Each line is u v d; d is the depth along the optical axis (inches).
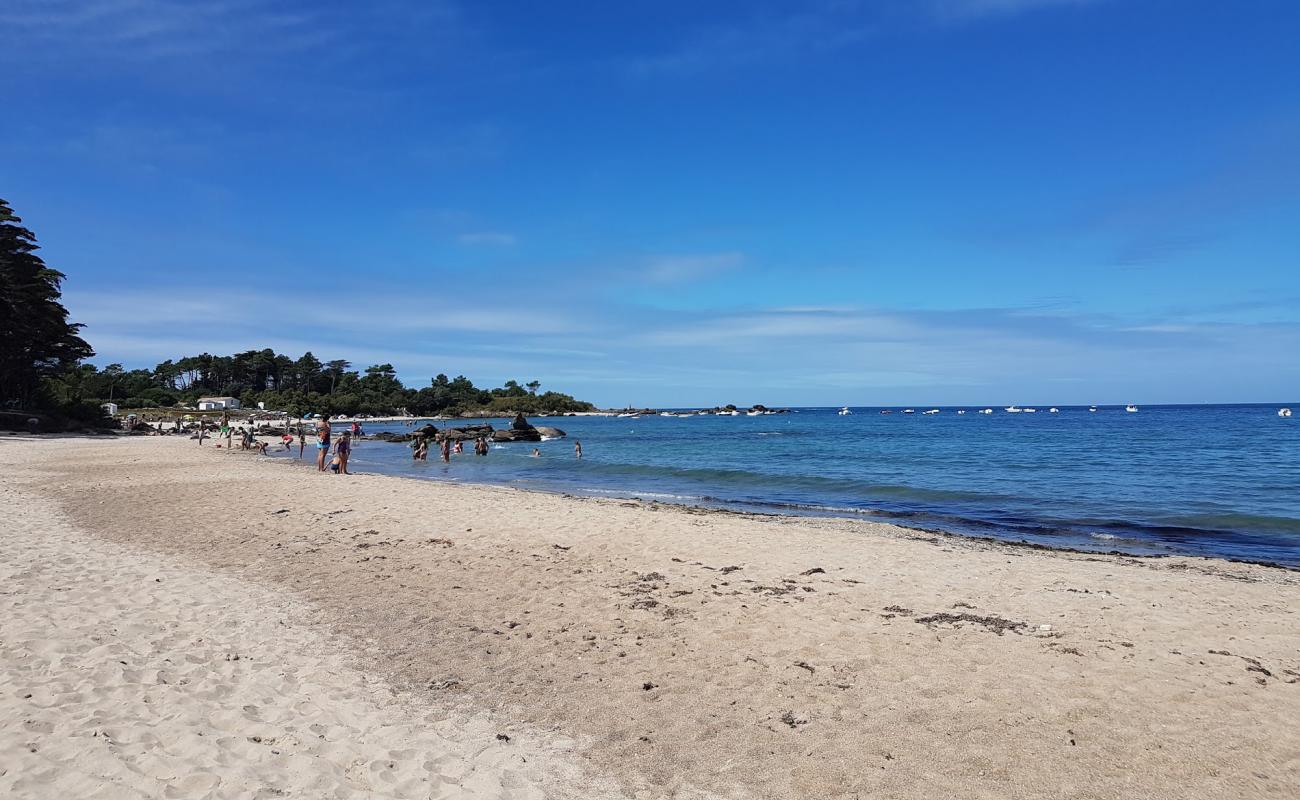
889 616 315.6
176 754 180.4
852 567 412.2
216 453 1418.6
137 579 362.9
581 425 4694.9
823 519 676.7
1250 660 261.4
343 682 240.5
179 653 257.1
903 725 210.5
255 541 478.3
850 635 289.7
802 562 424.5
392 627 302.8
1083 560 481.1
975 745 198.1
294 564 415.2
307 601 339.9
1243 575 451.2
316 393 5871.1
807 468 1330.0
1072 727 208.5
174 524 538.0
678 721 215.2
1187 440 2084.2
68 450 1384.1
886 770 185.5
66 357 2470.5
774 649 275.0
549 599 346.3
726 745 200.1
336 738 197.0
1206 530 663.8
